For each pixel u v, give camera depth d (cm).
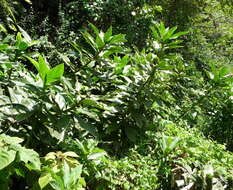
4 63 279
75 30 812
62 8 862
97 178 288
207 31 1066
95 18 776
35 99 267
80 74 340
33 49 654
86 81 339
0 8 544
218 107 521
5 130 274
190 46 962
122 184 298
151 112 400
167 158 343
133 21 811
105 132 358
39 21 845
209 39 1080
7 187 221
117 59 381
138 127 368
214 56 1015
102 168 293
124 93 358
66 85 304
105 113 325
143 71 391
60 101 276
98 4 791
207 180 332
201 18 1063
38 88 262
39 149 285
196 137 421
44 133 273
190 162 347
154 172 318
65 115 276
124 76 369
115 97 330
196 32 986
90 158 284
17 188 268
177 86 448
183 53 920
